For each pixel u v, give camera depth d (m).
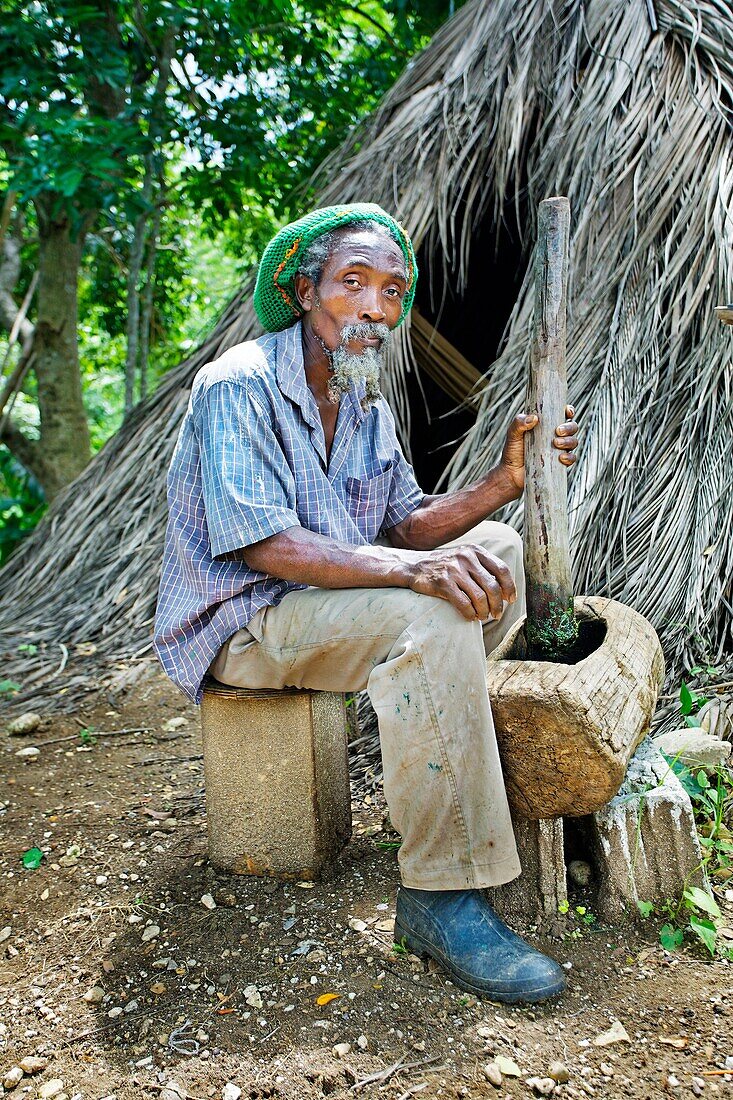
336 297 1.89
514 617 2.11
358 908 1.95
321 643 1.82
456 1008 1.64
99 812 2.51
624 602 2.64
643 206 3.13
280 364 1.94
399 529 2.21
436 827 1.70
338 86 6.21
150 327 8.42
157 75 5.96
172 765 2.84
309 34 6.19
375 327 1.91
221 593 1.93
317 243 1.92
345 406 2.06
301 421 1.96
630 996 1.66
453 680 1.66
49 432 6.39
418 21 6.07
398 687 1.67
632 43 3.37
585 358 3.02
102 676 3.56
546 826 1.81
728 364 2.89
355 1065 1.53
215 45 5.65
